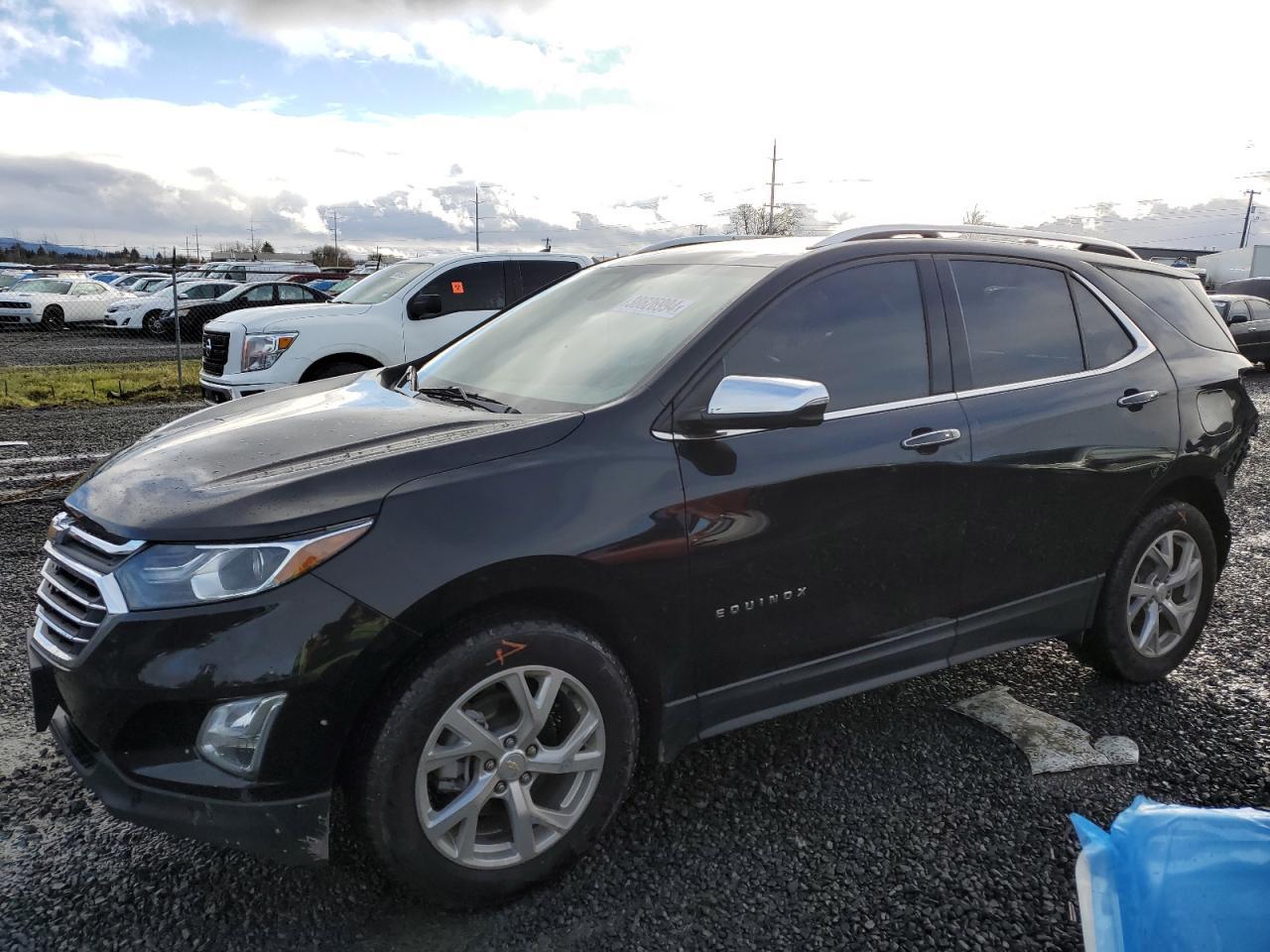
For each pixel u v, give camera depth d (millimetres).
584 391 2707
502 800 2309
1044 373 3238
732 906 2359
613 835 2654
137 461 2523
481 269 9281
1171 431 3447
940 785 2906
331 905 2363
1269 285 18156
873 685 2936
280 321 8359
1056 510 3180
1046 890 2438
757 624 2637
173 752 2070
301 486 2162
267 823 2070
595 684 2363
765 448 2607
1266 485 7238
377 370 3686
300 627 2033
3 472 7152
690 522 2461
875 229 3139
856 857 2557
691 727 2611
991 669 3791
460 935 2258
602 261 3787
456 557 2150
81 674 2090
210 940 2236
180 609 2029
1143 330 3557
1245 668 3807
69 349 19625
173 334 22312
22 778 2914
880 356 2916
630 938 2248
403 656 2168
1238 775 2984
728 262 3104
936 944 2238
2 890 2400
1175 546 3623
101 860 2535
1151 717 3375
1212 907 1466
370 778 2125
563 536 2268
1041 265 3383
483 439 2363
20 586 4559
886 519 2803
